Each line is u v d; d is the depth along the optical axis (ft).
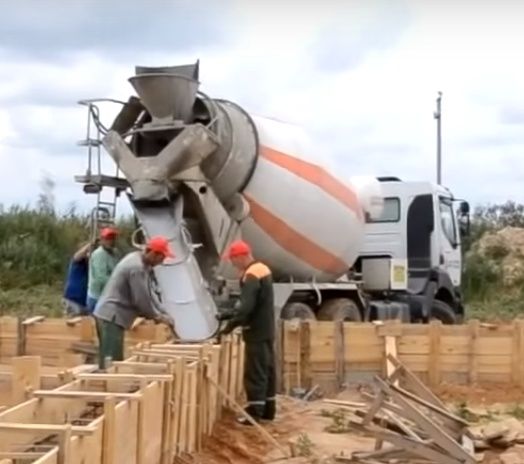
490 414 36.81
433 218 59.31
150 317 33.40
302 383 42.75
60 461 15.05
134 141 40.68
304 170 44.73
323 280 49.32
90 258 41.83
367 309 54.13
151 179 39.14
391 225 59.72
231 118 41.55
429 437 27.86
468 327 43.50
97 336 37.99
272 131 43.70
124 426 19.27
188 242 39.17
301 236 45.42
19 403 20.90
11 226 84.84
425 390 32.14
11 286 79.25
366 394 38.24
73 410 21.43
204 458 27.61
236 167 41.57
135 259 32.12
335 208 46.93
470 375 43.37
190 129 38.83
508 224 113.60
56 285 81.20
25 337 41.88
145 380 22.80
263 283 33.78
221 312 37.24
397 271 57.88
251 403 33.78
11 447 16.24
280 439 31.63
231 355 35.81
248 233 43.27
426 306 58.44
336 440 31.76
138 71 38.60
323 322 43.45
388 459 27.86
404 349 43.45
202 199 40.11
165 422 23.94
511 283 96.94
